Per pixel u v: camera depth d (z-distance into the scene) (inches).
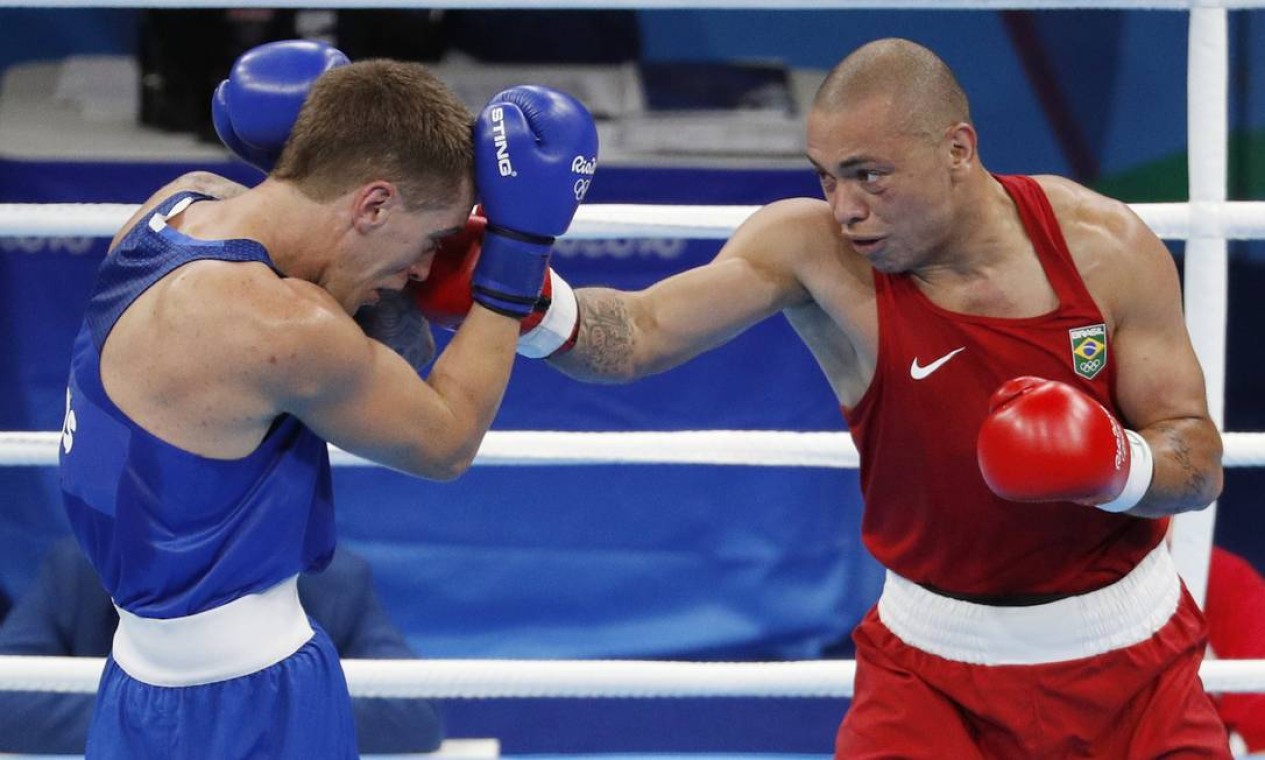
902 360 250.4
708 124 446.3
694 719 440.1
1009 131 506.0
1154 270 247.4
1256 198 490.6
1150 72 493.7
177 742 233.0
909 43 238.7
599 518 441.7
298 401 218.7
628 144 436.5
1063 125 502.3
